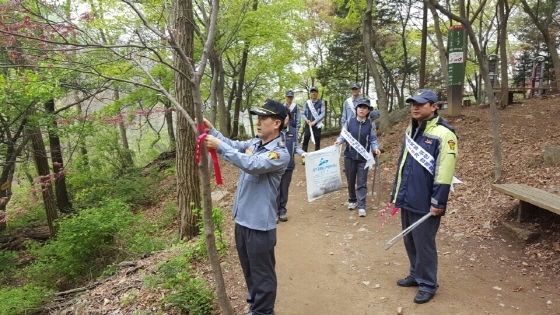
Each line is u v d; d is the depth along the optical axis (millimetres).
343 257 4711
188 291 3832
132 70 7105
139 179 12047
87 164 13477
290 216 6371
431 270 3559
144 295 4145
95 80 6074
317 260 4680
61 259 6426
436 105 3422
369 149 5855
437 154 3344
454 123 10227
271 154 2871
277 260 4750
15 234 11219
